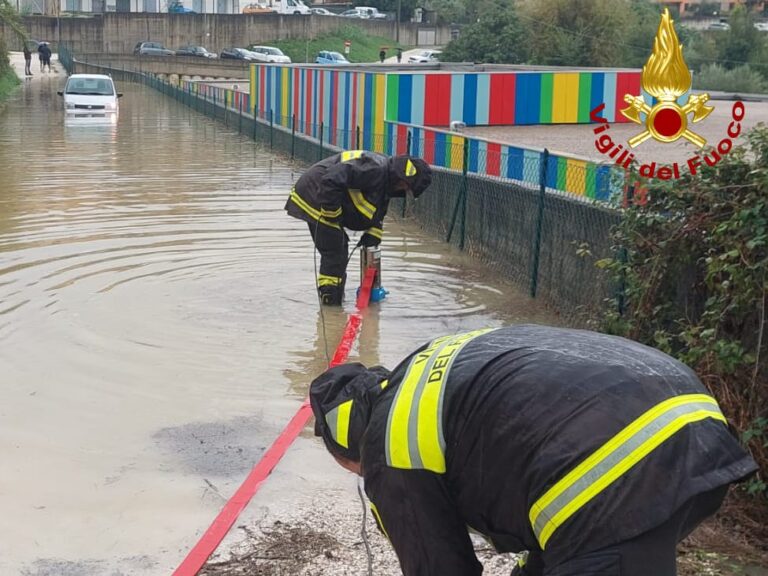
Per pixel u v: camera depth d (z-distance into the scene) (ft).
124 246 35.47
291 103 73.15
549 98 70.74
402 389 8.36
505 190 32.19
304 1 327.47
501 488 7.78
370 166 27.25
